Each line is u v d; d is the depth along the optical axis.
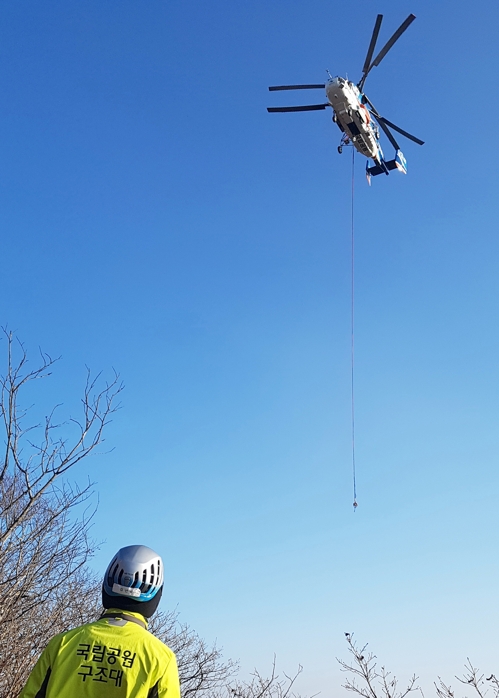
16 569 8.18
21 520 7.75
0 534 8.14
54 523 9.04
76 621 9.74
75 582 9.63
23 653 8.27
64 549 8.97
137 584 3.00
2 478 7.98
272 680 11.41
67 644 2.83
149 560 3.09
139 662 2.76
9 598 7.91
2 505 8.24
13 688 7.84
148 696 2.73
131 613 2.97
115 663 2.74
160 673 2.76
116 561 3.08
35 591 8.87
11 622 8.18
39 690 2.75
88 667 2.73
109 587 3.03
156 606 3.08
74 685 2.70
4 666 8.04
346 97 16.47
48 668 2.79
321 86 16.80
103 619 2.93
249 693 11.27
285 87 16.78
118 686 2.70
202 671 13.30
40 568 8.45
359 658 7.77
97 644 2.80
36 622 8.89
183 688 13.20
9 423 8.03
